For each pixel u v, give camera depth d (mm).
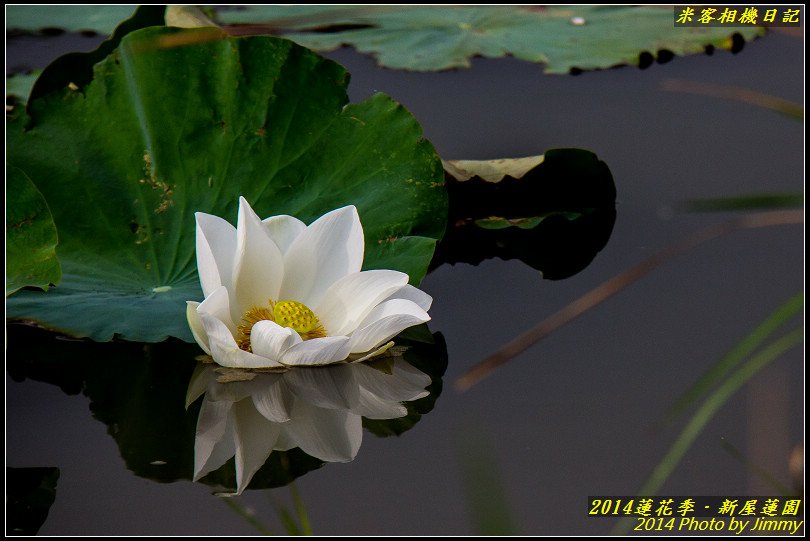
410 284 4637
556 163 4801
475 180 4797
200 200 4668
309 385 4547
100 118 4664
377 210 4680
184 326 4566
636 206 4832
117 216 4645
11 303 4582
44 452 4457
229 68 4695
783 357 4555
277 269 4570
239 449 4461
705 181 4844
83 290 4605
